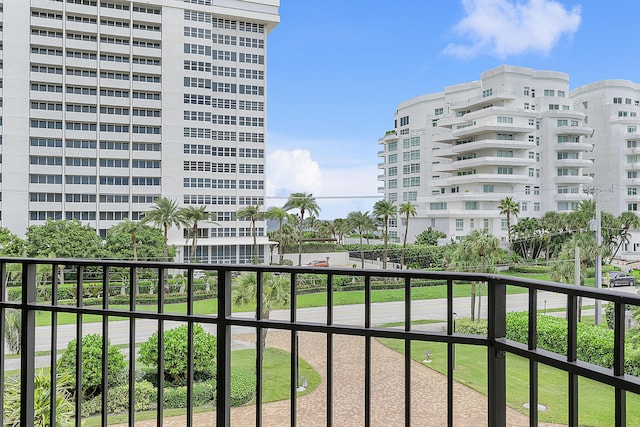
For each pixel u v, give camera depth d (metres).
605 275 36.81
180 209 49.94
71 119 53.69
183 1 58.25
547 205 62.75
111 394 13.86
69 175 53.53
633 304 1.33
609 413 11.76
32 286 2.63
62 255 43.66
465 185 63.47
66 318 29.05
